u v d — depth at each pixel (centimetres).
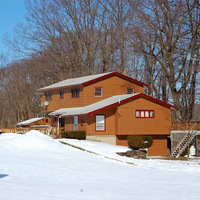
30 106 8688
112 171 2366
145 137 4019
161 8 5097
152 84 6247
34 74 7862
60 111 5088
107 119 4488
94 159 2988
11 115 8975
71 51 7244
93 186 1762
